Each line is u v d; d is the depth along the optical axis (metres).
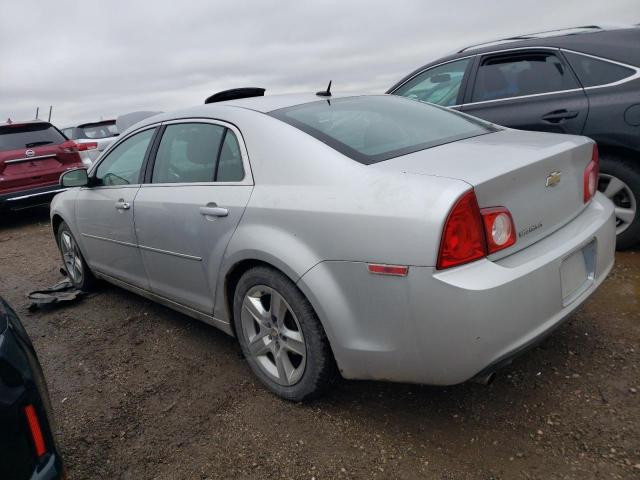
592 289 2.29
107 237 3.65
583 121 3.73
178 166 3.04
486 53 4.32
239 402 2.62
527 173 2.07
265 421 2.45
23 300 4.52
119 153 3.62
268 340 2.55
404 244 1.89
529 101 4.01
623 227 3.81
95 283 4.41
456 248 1.84
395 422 2.34
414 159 2.21
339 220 2.07
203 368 3.00
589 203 2.54
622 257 3.85
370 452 2.17
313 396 2.44
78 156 8.45
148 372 3.03
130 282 3.62
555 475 1.95
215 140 2.81
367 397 2.54
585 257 2.30
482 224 1.90
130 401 2.74
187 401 2.69
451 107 4.44
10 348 1.60
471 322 1.83
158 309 3.94
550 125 3.87
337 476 2.06
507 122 4.08
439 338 1.89
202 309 2.96
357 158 2.24
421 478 2.01
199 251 2.78
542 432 2.18
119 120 9.84
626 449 2.04
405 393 2.54
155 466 2.23
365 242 1.99
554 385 2.47
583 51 3.85
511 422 2.26
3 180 7.62
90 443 2.42
